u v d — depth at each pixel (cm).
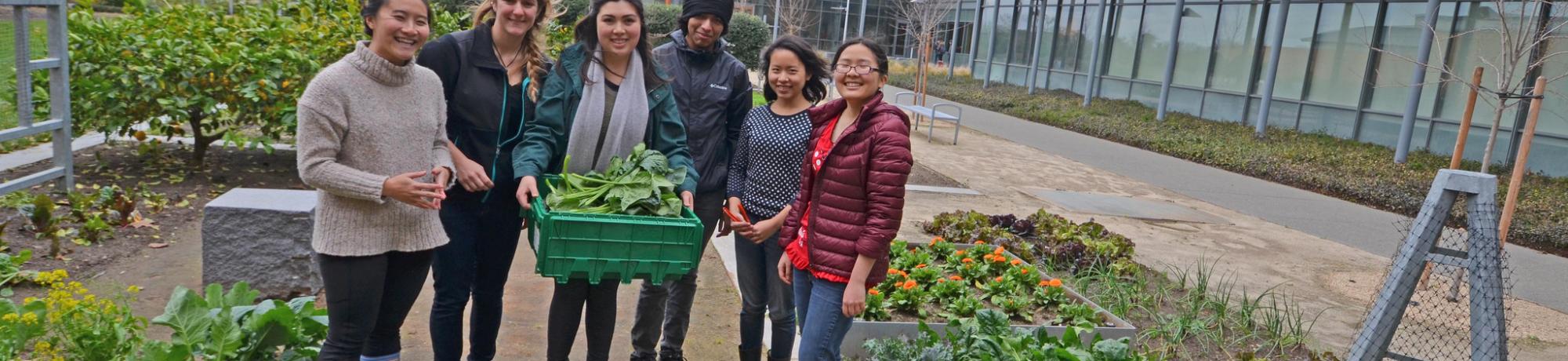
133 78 794
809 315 354
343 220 321
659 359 446
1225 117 2238
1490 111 1593
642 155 370
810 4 4856
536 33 384
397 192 309
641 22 376
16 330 354
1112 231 936
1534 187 1352
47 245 599
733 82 434
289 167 922
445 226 373
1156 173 1432
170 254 612
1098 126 2011
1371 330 425
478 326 404
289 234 532
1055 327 508
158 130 1014
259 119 853
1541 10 1220
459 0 1814
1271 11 2097
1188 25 2397
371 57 315
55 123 730
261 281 534
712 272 638
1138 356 434
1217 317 569
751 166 404
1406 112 1540
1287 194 1296
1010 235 780
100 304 388
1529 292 762
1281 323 555
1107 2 2752
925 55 2070
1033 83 2872
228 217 527
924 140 1642
